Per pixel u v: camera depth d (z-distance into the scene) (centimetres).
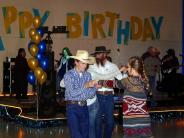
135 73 604
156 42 1916
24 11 1598
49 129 985
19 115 1059
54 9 1661
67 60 1135
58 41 1670
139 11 1867
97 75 691
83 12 1728
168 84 1458
